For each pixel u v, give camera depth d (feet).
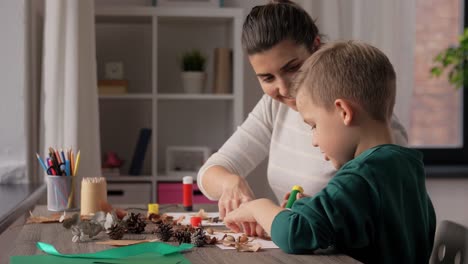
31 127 8.53
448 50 10.68
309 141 5.77
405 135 4.80
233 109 9.97
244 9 10.87
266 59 4.94
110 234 4.35
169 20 10.32
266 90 5.16
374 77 3.83
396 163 3.76
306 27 4.99
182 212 5.59
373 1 10.76
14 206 6.22
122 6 9.74
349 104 3.81
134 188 9.73
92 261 3.70
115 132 10.75
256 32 4.95
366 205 3.61
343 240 3.64
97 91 9.34
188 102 10.90
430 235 4.18
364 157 3.73
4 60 8.32
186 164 10.30
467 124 12.10
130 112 10.78
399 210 3.72
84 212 5.47
